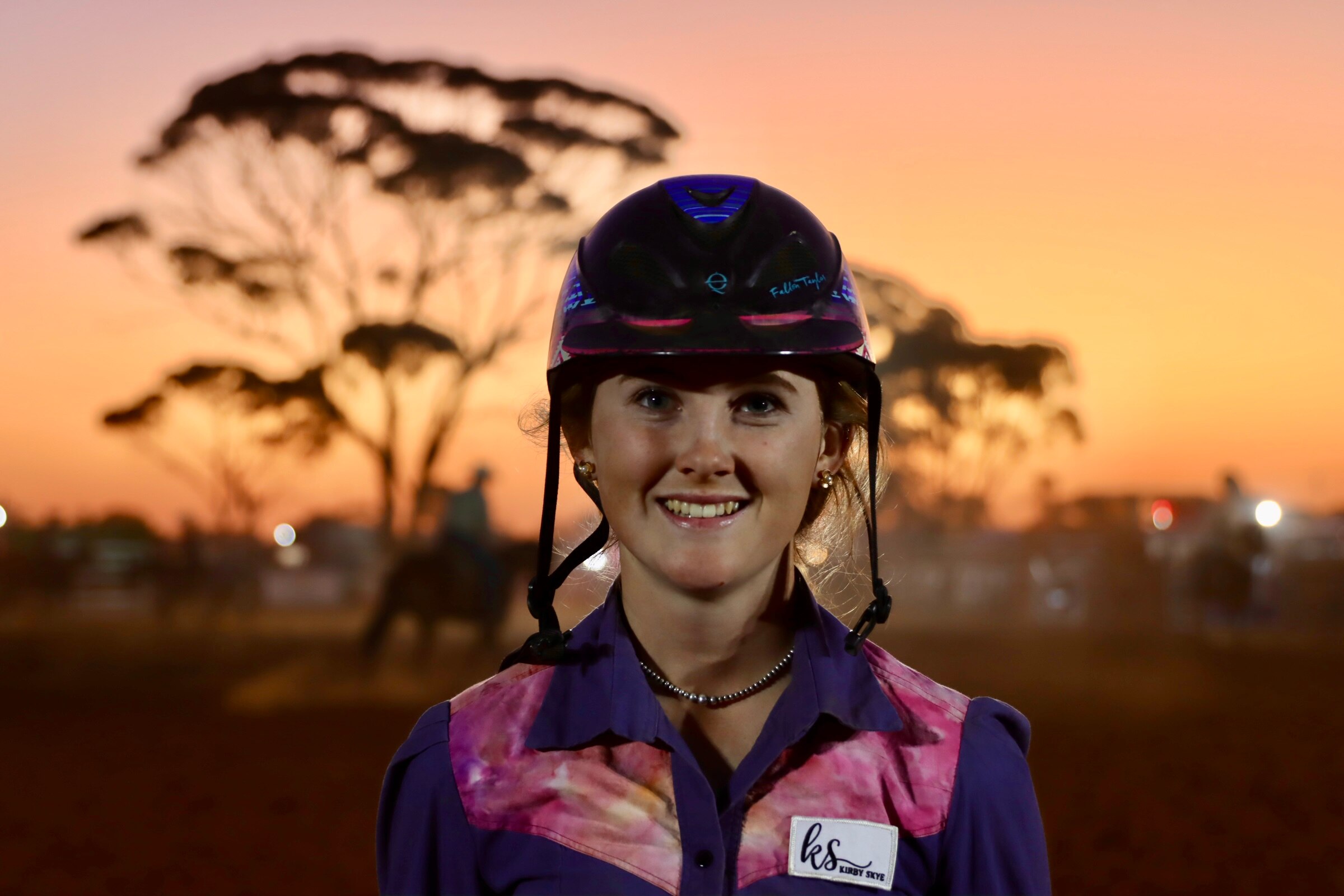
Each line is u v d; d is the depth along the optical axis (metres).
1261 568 16.81
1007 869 1.40
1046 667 14.57
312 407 35.16
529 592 1.48
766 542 1.37
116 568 31.83
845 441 1.51
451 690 13.48
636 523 1.38
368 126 34.34
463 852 1.42
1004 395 41.44
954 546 24.59
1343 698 11.70
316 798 7.46
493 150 34.03
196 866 5.91
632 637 1.50
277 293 35.31
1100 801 7.06
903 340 40.94
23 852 6.20
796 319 1.35
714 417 1.35
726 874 1.35
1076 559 20.28
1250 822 6.57
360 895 5.44
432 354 33.69
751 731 1.45
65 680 14.64
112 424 37.94
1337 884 5.46
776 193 1.45
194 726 10.65
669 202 1.41
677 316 1.33
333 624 26.23
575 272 1.45
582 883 1.36
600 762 1.40
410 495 34.72
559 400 1.46
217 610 26.92
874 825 1.37
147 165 35.22
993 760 1.42
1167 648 16.83
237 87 34.06
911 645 17.58
